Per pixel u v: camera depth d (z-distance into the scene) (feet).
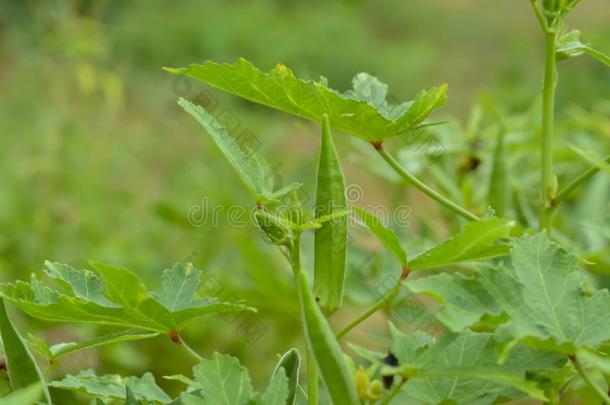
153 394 5.27
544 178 5.47
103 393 5.22
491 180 6.62
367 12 34.12
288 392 5.04
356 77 5.55
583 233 7.24
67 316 5.07
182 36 27.48
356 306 7.26
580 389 5.76
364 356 4.91
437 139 7.55
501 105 12.16
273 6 31.94
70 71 14.35
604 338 4.94
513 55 21.21
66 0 13.32
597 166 5.19
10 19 21.22
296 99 5.26
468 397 5.12
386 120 5.26
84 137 12.41
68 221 10.91
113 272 4.92
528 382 4.82
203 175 11.55
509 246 5.07
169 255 10.41
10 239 10.51
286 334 8.39
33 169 11.60
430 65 28.86
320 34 29.17
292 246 5.03
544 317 4.96
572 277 5.01
